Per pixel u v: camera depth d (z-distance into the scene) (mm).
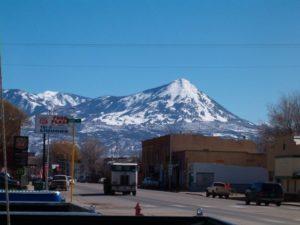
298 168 68250
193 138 115250
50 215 6445
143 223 6656
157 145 122938
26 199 8953
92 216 6559
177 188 106312
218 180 99938
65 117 42781
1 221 6223
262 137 108312
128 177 66500
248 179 100438
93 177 152875
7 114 76438
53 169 106188
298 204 57312
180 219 6695
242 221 31734
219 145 116312
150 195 68500
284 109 100812
